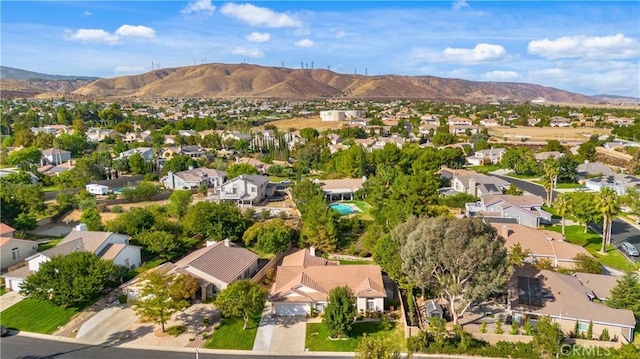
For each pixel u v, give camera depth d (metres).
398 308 52.88
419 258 48.00
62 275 51.94
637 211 85.88
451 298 48.00
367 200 98.06
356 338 46.91
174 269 56.50
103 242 62.62
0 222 77.94
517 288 50.78
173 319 51.06
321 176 124.12
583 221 76.88
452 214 79.69
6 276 58.84
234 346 45.66
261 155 164.00
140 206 97.12
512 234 65.81
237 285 49.81
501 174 135.00
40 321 50.94
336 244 72.12
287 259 64.56
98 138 193.62
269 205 99.31
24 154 137.88
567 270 58.50
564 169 121.25
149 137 192.25
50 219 88.81
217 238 72.50
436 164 112.62
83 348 45.56
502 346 43.84
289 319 50.94
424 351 44.34
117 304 54.41
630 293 48.72
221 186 101.81
